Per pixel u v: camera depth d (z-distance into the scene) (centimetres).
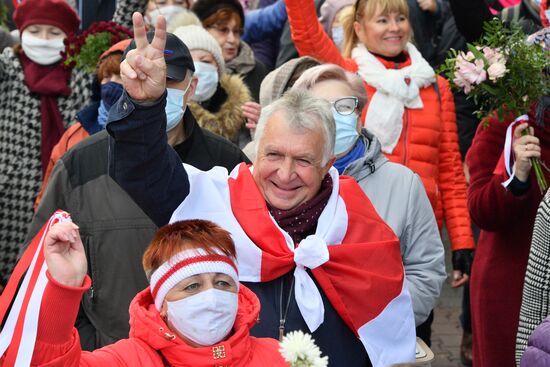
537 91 499
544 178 496
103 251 430
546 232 419
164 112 357
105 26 607
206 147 470
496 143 531
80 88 645
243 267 379
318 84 472
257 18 843
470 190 533
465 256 623
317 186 391
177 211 382
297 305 381
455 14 659
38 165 634
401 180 471
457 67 507
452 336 810
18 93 640
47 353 286
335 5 792
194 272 321
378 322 389
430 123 616
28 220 631
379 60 622
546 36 522
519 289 516
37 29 645
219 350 322
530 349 353
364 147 479
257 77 723
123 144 357
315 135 379
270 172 384
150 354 322
